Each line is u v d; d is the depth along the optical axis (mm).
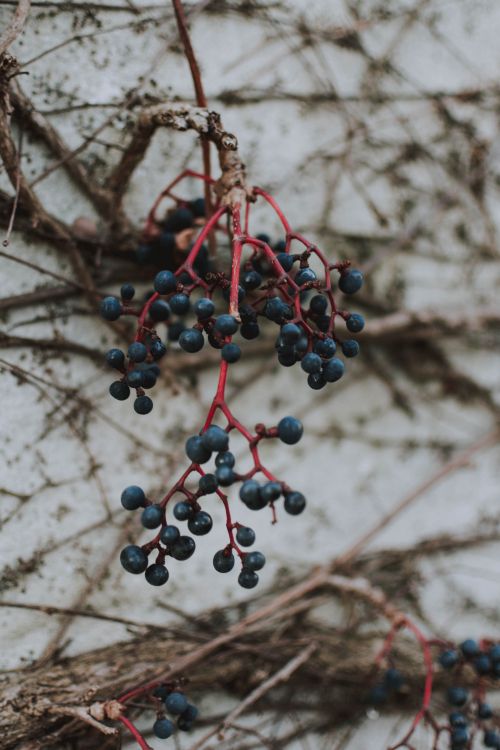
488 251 668
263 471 440
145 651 537
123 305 474
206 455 436
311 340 458
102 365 549
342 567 592
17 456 525
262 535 586
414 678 586
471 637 617
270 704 563
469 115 665
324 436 612
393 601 605
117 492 550
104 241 544
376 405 629
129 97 553
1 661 513
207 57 583
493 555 635
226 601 570
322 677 570
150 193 559
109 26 551
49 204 535
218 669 548
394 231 639
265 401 600
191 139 570
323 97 620
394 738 583
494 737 547
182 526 565
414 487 628
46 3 536
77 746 510
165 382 571
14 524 523
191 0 576
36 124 526
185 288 458
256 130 599
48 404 534
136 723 534
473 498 640
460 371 651
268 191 601
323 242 617
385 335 629
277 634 568
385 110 640
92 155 542
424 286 646
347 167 626
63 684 509
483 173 669
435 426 641
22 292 528
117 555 546
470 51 667
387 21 642
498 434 650
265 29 602
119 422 554
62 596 529
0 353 523
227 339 448
